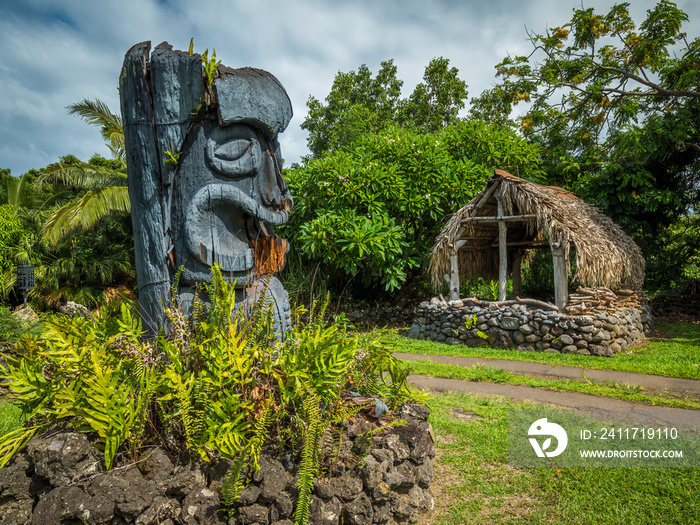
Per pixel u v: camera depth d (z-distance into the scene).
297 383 2.73
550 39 17.27
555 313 9.12
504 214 10.81
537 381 6.42
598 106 16.98
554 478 3.58
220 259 3.56
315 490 2.47
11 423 4.39
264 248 4.08
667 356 8.45
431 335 10.66
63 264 14.66
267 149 3.95
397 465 2.90
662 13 15.42
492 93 21.64
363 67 23.59
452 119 22.84
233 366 2.73
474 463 3.88
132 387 2.67
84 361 2.70
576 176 17.67
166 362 2.99
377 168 11.77
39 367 2.84
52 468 2.31
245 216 3.92
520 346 9.29
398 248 11.07
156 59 3.47
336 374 2.85
